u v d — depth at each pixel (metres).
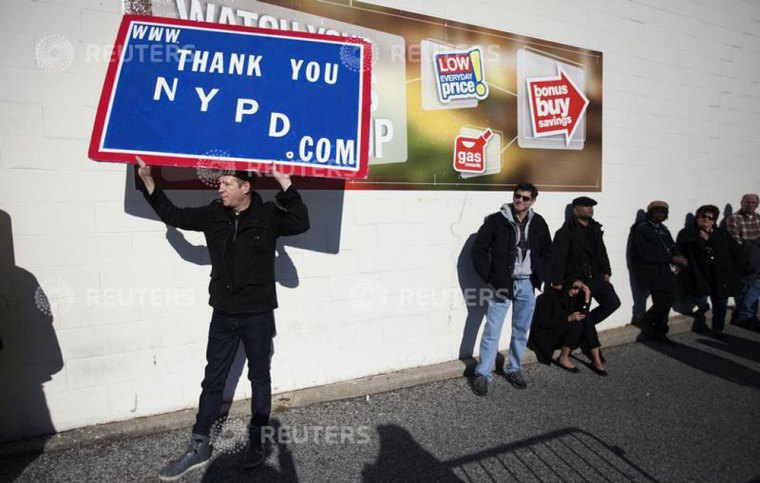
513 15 4.17
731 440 2.87
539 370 4.03
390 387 3.56
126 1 2.76
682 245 5.31
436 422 3.05
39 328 2.67
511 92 4.19
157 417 2.93
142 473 2.43
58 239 2.68
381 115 3.57
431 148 3.81
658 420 3.12
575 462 2.61
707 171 5.73
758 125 6.18
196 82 2.60
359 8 3.42
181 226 2.50
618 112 4.94
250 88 2.66
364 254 3.59
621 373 3.99
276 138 2.62
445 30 3.81
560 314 4.03
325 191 3.41
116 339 2.85
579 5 4.58
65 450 2.63
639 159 5.14
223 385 2.53
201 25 2.67
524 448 2.74
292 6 3.18
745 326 5.50
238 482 2.35
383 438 2.83
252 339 2.47
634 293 5.23
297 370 3.40
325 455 2.62
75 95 2.68
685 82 5.44
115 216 2.80
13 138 2.55
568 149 4.59
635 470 2.54
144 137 2.45
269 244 2.46
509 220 3.49
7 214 2.57
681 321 5.44
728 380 3.85
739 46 5.89
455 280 4.01
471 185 4.03
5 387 2.61
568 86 4.55
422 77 3.73
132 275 2.86
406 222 3.74
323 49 2.83
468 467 2.54
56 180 2.65
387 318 3.72
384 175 3.62
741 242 5.45
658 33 5.17
